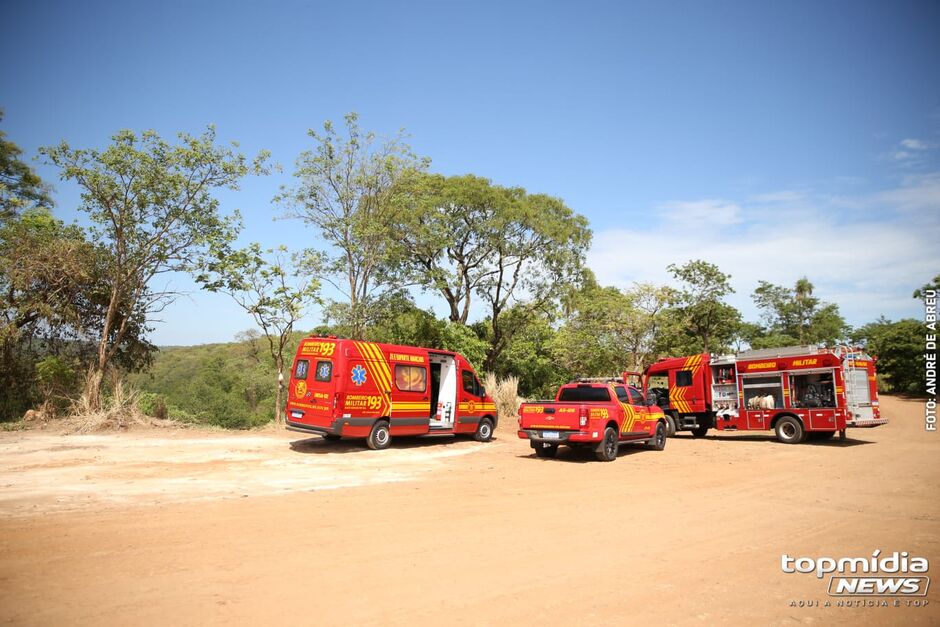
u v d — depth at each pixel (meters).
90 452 12.51
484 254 33.06
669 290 32.59
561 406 13.72
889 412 31.28
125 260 18.08
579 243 35.09
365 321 24.05
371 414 14.31
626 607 4.71
